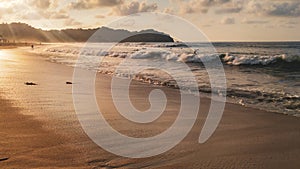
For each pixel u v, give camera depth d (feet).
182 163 13.88
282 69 54.49
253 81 40.34
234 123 20.97
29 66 65.77
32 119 20.17
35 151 14.40
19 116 20.90
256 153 15.24
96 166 13.08
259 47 180.45
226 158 14.58
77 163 13.26
